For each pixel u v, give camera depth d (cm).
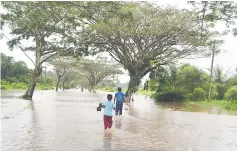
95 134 1366
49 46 4109
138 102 4175
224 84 4944
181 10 3559
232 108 3098
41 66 4159
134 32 3619
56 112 2284
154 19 3544
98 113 2281
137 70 4181
